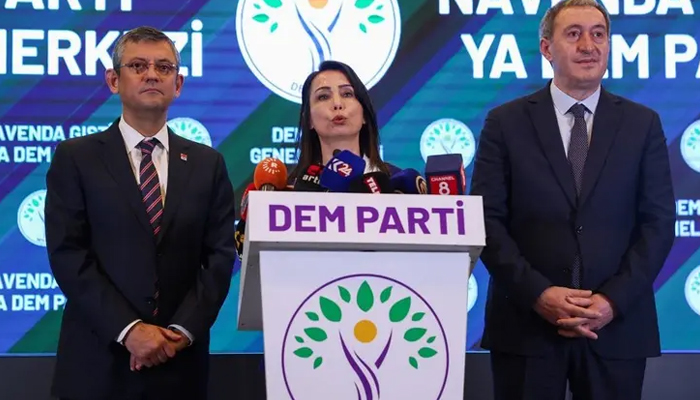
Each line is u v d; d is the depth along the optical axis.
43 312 4.24
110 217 3.20
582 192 3.23
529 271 3.13
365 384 2.24
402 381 2.25
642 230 3.24
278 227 2.21
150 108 3.31
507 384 3.23
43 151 4.28
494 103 4.41
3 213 4.25
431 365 2.26
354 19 4.40
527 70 4.43
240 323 2.99
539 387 3.15
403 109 4.39
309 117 3.24
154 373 3.15
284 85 4.38
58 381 3.17
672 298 4.36
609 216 3.22
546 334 3.16
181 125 4.33
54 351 4.24
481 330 4.35
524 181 3.29
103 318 3.07
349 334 2.25
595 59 3.28
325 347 2.24
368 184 2.63
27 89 4.29
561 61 3.32
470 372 4.34
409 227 2.26
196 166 3.36
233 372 4.30
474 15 4.43
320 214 2.24
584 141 3.31
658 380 4.34
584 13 3.31
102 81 4.33
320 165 2.98
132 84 3.31
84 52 4.32
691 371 4.34
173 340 3.11
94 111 4.32
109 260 3.18
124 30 4.35
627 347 3.16
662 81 4.44
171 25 4.36
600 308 3.05
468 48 4.42
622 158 3.27
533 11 4.45
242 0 4.39
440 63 4.41
